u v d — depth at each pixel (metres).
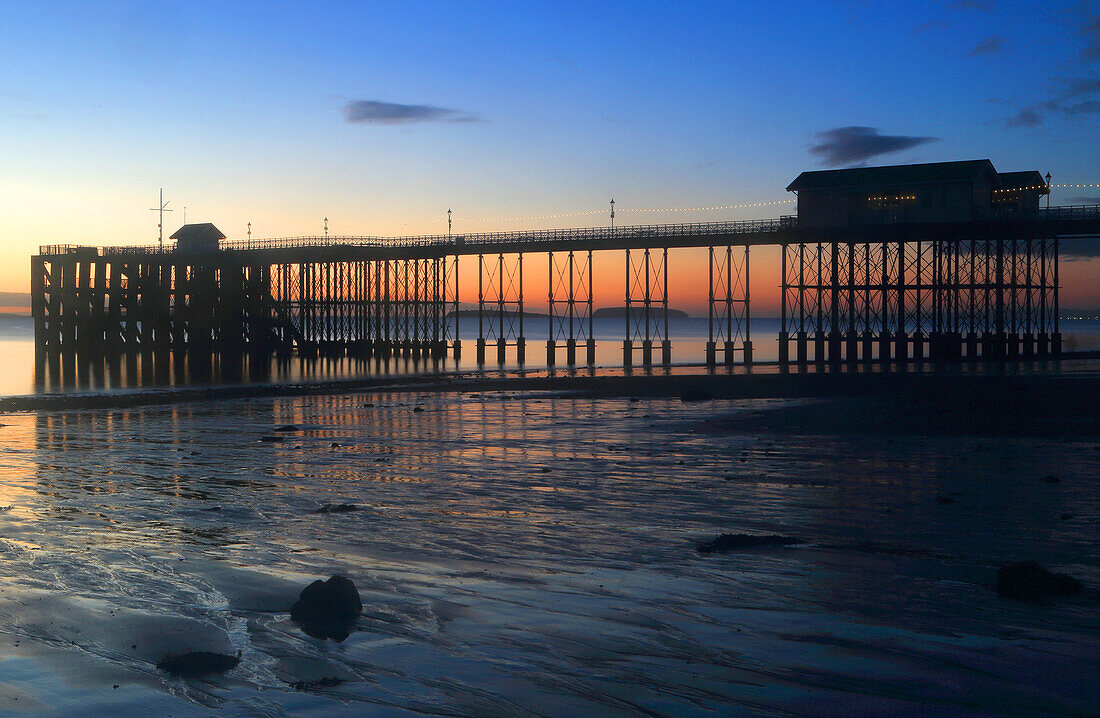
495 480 21.12
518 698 8.59
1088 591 11.73
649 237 70.19
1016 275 70.81
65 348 83.81
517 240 74.50
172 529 16.16
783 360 68.56
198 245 92.44
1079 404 35.00
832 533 15.15
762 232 67.19
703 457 24.11
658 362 85.00
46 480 21.84
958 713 8.16
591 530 15.73
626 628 10.51
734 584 12.25
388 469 23.09
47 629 10.59
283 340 88.19
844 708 8.29
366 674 9.20
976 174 61.62
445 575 12.88
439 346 86.44
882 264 68.62
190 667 9.33
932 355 67.56
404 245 79.38
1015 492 18.42
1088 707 8.25
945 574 12.58
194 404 42.97
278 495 19.58
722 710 8.28
